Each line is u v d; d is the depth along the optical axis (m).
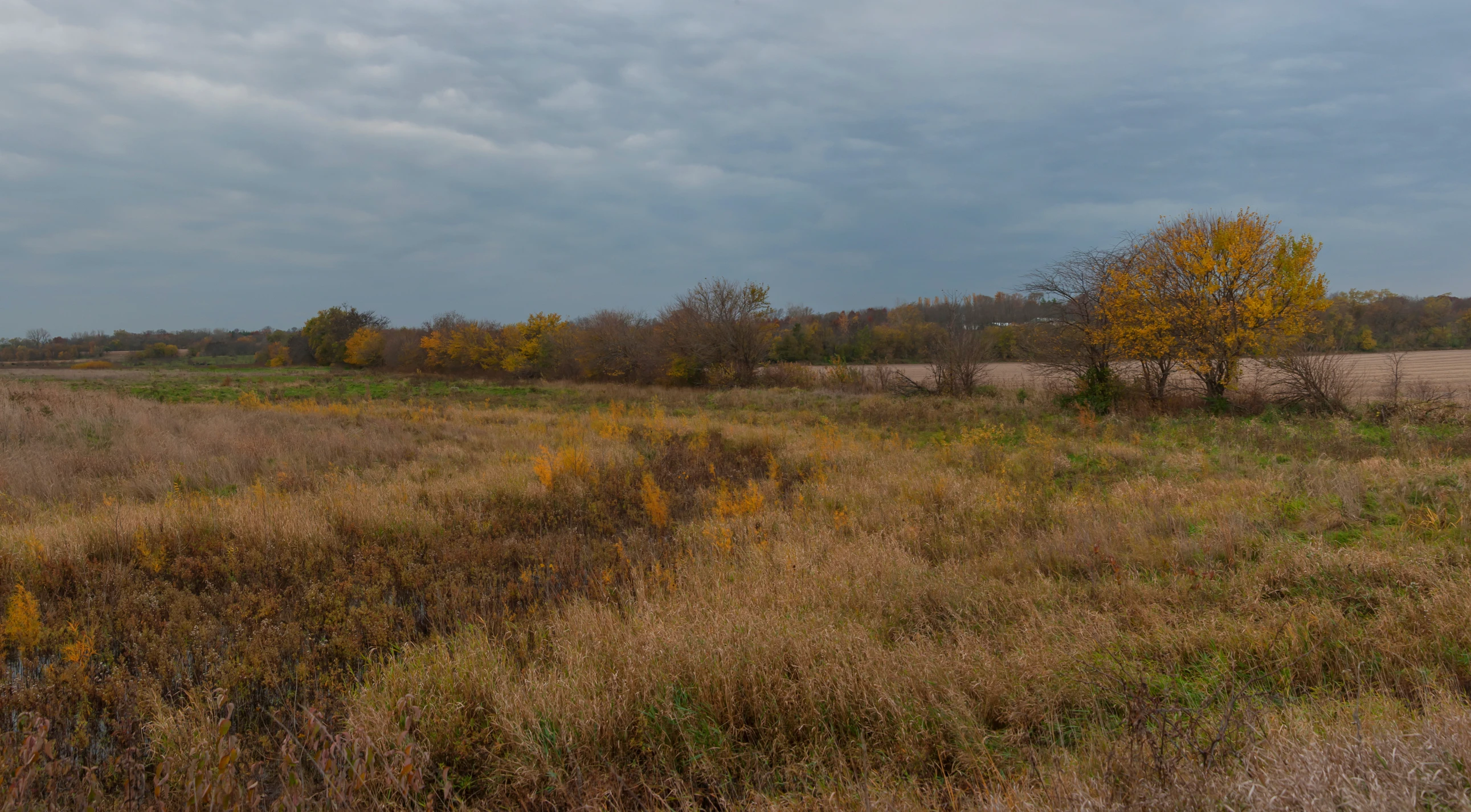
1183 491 9.28
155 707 4.24
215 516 8.31
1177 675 4.02
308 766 3.80
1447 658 4.06
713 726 3.78
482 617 5.66
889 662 4.21
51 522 8.48
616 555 7.59
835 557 6.77
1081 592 5.64
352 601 6.39
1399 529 6.88
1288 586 5.55
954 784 3.37
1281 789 2.50
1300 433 14.58
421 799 3.48
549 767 3.52
